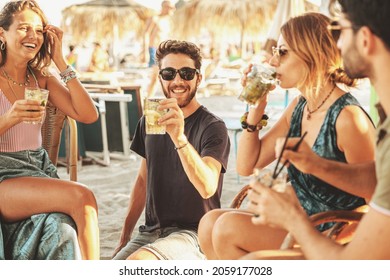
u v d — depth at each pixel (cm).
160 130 326
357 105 291
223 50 1986
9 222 353
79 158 825
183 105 364
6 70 368
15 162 356
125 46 2039
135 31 1612
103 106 808
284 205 226
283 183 240
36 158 368
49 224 338
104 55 1298
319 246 220
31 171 359
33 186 344
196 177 332
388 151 211
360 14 215
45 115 400
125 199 642
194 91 364
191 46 363
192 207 358
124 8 1570
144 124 378
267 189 229
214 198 363
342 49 228
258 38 1567
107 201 632
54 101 394
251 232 292
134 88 889
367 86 1377
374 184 260
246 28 1509
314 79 296
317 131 299
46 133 407
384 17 210
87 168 802
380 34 212
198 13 1506
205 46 1941
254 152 334
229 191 671
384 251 211
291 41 294
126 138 851
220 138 355
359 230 216
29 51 362
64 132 808
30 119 343
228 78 1563
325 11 655
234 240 294
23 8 362
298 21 295
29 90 340
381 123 233
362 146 285
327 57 292
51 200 341
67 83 387
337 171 254
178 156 356
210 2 1502
